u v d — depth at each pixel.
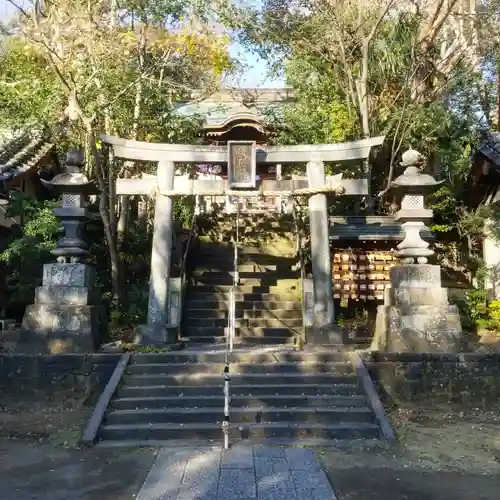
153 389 8.05
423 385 8.84
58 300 9.43
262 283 13.97
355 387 8.11
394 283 9.83
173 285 10.56
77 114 11.61
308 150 10.47
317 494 4.99
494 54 16.62
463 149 15.02
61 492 5.11
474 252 14.57
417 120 14.06
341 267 13.31
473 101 16.39
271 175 17.97
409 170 9.96
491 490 5.17
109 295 13.03
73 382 8.76
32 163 14.04
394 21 14.17
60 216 9.77
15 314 14.40
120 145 10.30
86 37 10.98
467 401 8.80
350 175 14.98
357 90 14.93
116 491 5.14
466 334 11.16
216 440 6.98
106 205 12.82
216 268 14.73
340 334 9.69
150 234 15.32
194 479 5.39
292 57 15.73
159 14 12.38
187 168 16.30
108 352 9.18
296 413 7.43
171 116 14.35
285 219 16.61
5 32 11.09
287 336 11.76
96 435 6.90
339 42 14.34
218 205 17.25
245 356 8.94
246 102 19.89
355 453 6.40
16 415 8.20
